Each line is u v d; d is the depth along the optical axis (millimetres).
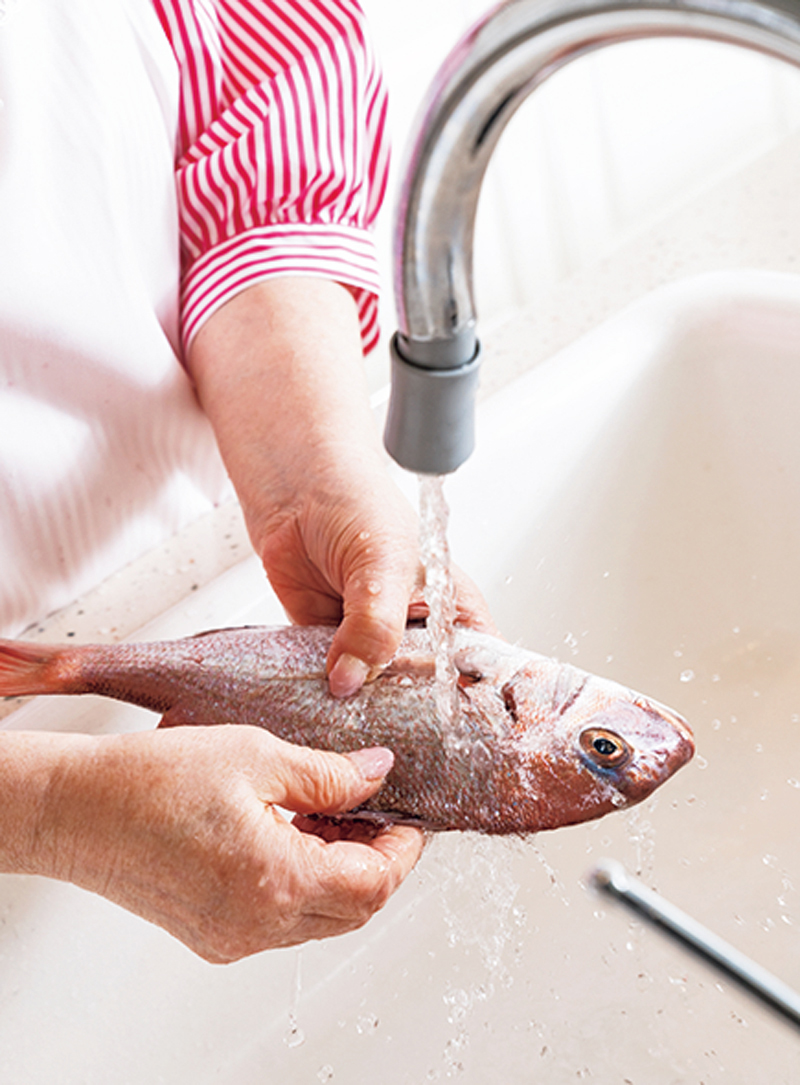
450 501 762
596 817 517
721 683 825
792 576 837
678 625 857
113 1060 615
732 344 841
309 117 738
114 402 740
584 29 246
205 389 742
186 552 803
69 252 681
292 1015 636
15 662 562
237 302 737
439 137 271
